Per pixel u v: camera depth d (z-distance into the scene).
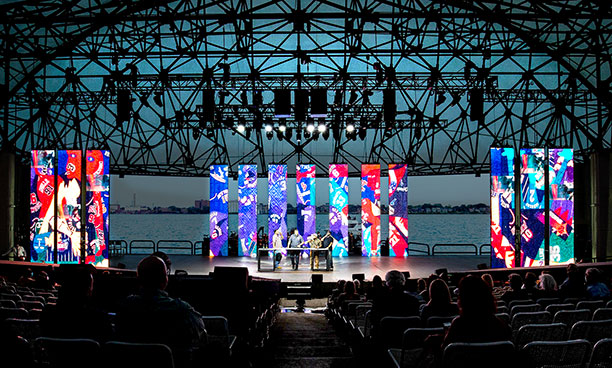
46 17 19.77
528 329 4.89
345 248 28.27
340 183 28.42
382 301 6.36
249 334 6.96
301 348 7.23
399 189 27.70
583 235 28.36
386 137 30.58
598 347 4.08
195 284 7.33
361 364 6.04
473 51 21.33
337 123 27.16
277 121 27.70
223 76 23.00
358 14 20.31
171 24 20.56
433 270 22.31
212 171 28.00
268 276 21.00
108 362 3.62
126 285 9.09
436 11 20.97
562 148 21.81
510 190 21.91
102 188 22.05
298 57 21.81
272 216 27.97
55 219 21.70
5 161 22.45
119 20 20.03
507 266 21.67
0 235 22.14
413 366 4.68
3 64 21.59
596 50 20.89
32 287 11.21
